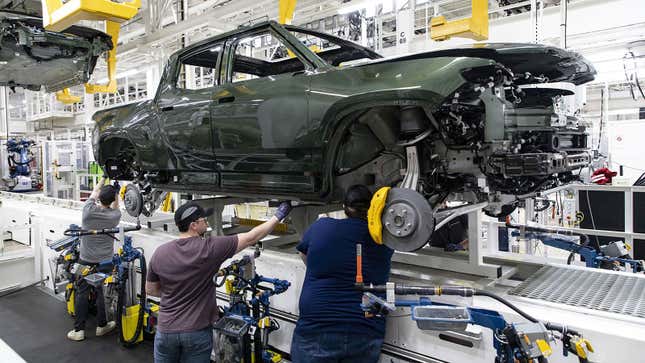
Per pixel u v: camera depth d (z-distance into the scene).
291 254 3.19
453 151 2.53
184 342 2.59
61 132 18.28
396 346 2.43
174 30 6.25
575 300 2.26
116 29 6.06
